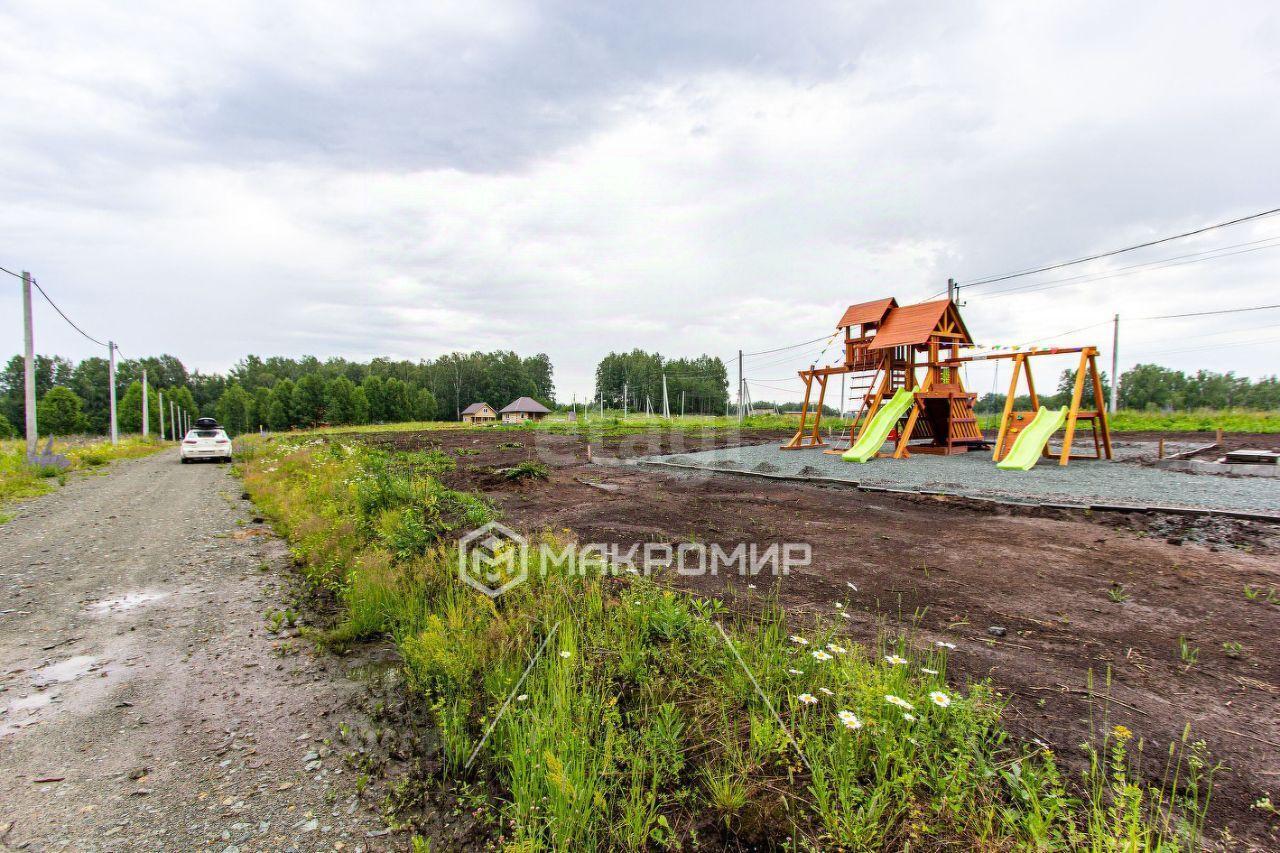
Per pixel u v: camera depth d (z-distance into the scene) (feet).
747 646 10.98
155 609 15.06
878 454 50.11
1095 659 10.99
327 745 9.09
